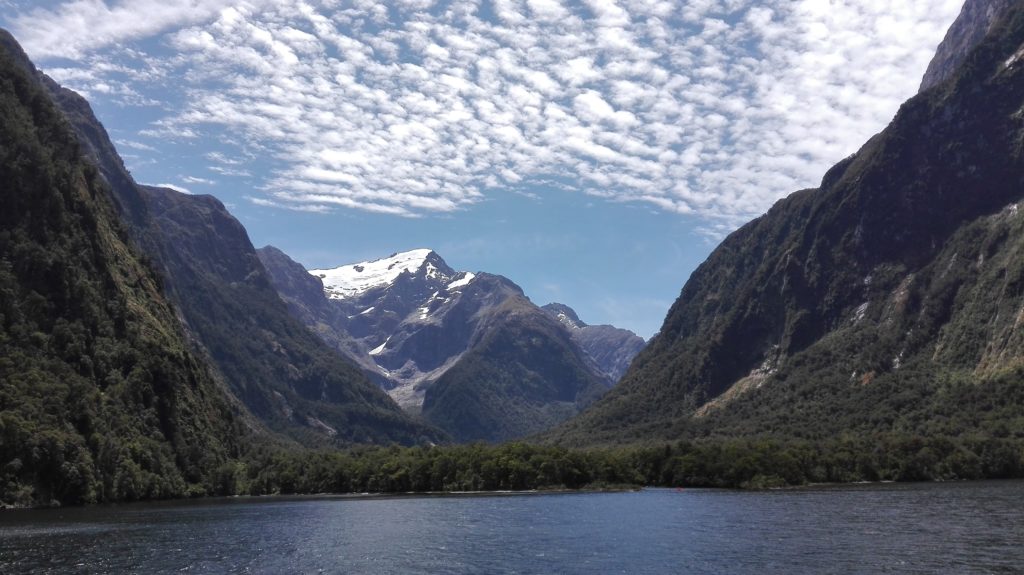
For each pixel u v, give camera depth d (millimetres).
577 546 135875
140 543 142000
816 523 157250
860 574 105688
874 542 130125
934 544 126000
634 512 192125
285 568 117625
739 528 153625
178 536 152500
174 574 112812
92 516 191375
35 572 113562
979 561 111688
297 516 195875
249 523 177000
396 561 123375
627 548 132500
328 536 153000
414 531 160000
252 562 122562
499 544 139625
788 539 136500
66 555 127500
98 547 136875
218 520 184250
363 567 118500
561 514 191125
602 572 112688
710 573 109750
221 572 114500
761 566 113375
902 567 109062
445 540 145750
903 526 148125
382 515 196750
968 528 142375
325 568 117750
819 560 116125
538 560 122938
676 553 126250
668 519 173500
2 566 117812
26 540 144375
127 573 113312
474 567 117875
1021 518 155375
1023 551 118750
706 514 181750
